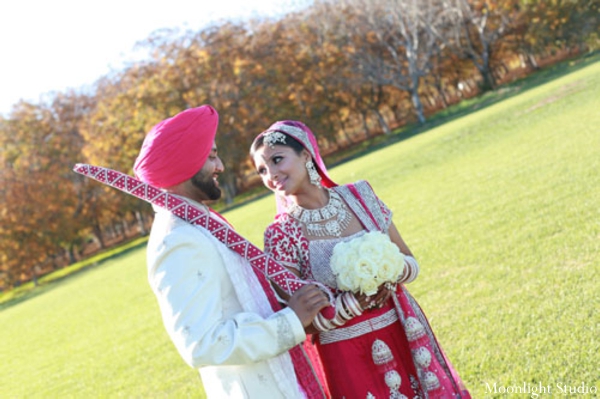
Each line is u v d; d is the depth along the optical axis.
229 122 43.34
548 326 4.59
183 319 2.31
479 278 6.38
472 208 10.05
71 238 44.75
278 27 48.41
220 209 40.94
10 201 42.38
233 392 2.46
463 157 16.89
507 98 34.88
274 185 2.90
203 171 2.57
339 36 46.38
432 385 2.81
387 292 2.80
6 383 10.19
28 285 44.06
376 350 2.80
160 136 2.48
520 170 11.62
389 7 44.12
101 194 46.81
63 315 16.66
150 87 42.50
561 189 8.91
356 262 2.66
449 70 53.19
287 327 2.39
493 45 51.72
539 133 15.43
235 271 2.47
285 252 2.89
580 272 5.42
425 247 8.59
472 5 47.12
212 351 2.28
